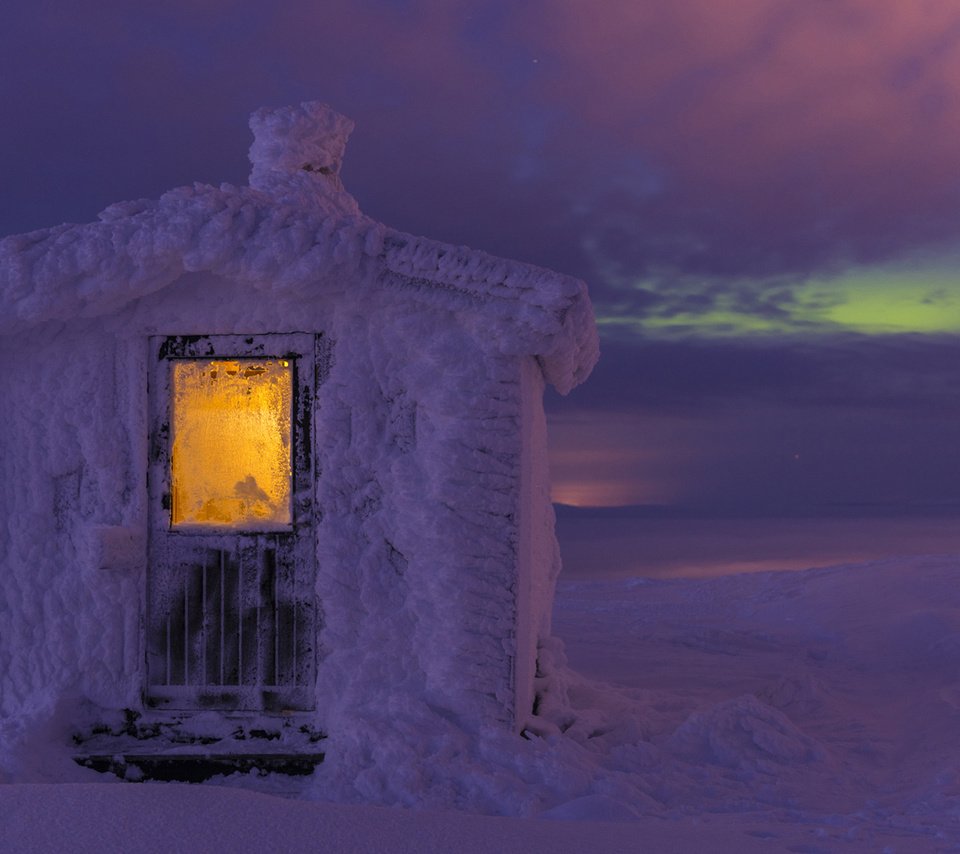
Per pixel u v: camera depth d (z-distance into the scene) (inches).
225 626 281.7
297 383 282.4
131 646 279.0
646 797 240.4
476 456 272.1
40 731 263.6
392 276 276.4
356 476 277.6
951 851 193.0
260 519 284.4
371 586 274.8
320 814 172.6
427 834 168.1
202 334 283.6
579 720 295.4
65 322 281.7
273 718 277.4
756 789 255.4
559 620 589.9
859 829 204.5
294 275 269.0
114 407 283.3
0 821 160.9
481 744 256.2
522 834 174.1
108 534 271.4
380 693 270.5
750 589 667.4
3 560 280.7
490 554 271.3
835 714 343.3
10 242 271.0
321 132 318.0
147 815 164.7
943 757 281.3
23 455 281.4
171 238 265.6
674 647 489.1
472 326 275.6
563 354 283.4
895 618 491.5
